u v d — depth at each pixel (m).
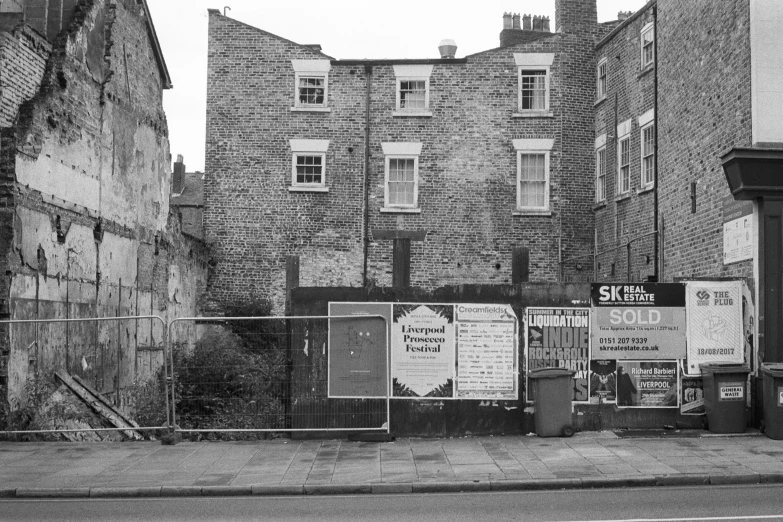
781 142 16.39
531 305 15.46
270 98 31.44
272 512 10.25
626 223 27.58
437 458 13.45
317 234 31.05
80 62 19.94
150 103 25.33
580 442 14.58
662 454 13.44
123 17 22.89
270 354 16.45
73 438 16.17
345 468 12.79
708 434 15.10
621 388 15.52
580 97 31.64
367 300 15.39
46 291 17.81
